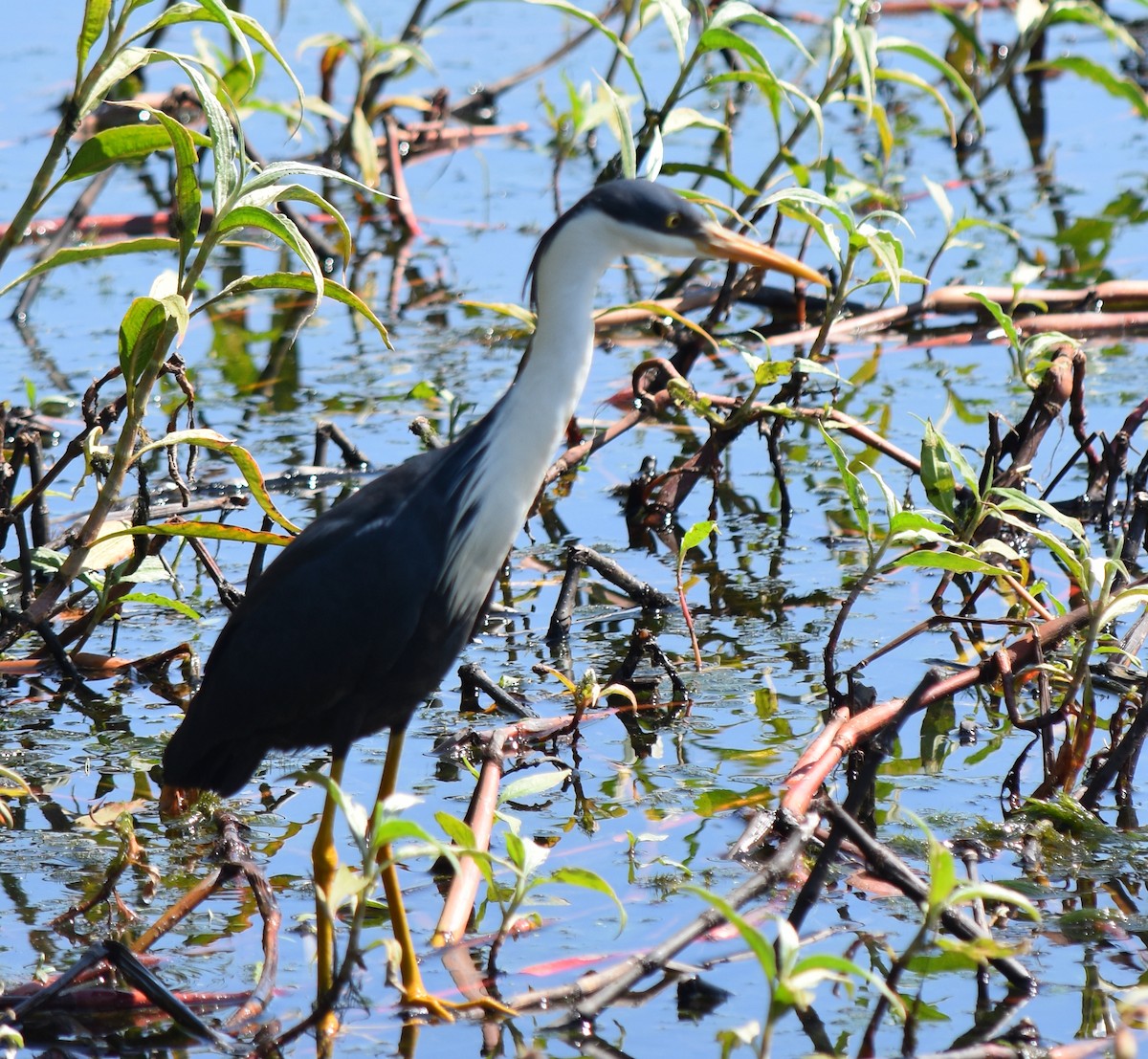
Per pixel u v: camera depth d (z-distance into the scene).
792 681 10.41
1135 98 16.28
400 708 8.09
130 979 6.97
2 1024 6.62
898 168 20.58
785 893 7.98
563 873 6.77
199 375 15.80
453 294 17.47
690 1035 6.92
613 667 10.66
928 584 11.88
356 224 19.53
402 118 22.36
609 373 15.60
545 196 20.22
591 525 13.05
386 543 7.74
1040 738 9.44
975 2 23.55
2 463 10.36
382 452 13.84
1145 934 7.59
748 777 9.21
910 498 12.37
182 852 8.64
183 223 8.38
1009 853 8.35
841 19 13.42
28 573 10.22
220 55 17.77
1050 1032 6.83
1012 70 16.92
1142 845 8.37
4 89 22.39
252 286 8.53
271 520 11.78
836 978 5.97
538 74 22.94
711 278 17.64
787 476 13.82
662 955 7.25
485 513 7.94
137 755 9.72
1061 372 11.65
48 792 9.27
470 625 8.17
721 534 12.77
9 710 10.27
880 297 17.05
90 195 18.02
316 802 9.24
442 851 6.09
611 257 8.09
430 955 7.52
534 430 7.96
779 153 14.25
